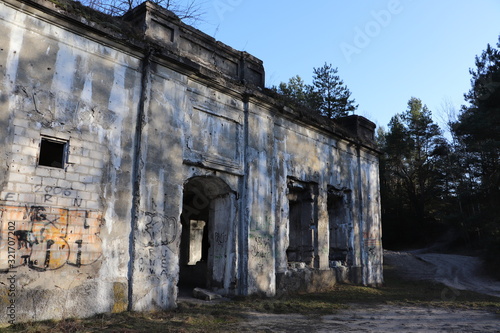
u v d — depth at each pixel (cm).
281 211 1345
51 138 802
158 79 993
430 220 4641
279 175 1353
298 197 1520
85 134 849
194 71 1066
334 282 1530
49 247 765
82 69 863
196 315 884
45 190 775
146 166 934
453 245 4031
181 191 1006
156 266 923
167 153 986
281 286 1286
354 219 1705
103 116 884
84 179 834
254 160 1236
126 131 921
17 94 760
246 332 757
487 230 2684
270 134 1318
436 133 4625
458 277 2177
